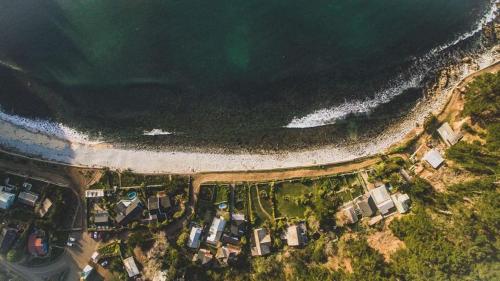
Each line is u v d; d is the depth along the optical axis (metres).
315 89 52.31
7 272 49.66
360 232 48.69
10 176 50.47
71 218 50.31
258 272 48.19
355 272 44.59
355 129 51.94
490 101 47.16
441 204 46.62
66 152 51.91
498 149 45.72
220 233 49.66
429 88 52.00
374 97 52.16
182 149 52.19
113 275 49.56
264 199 50.66
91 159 51.75
